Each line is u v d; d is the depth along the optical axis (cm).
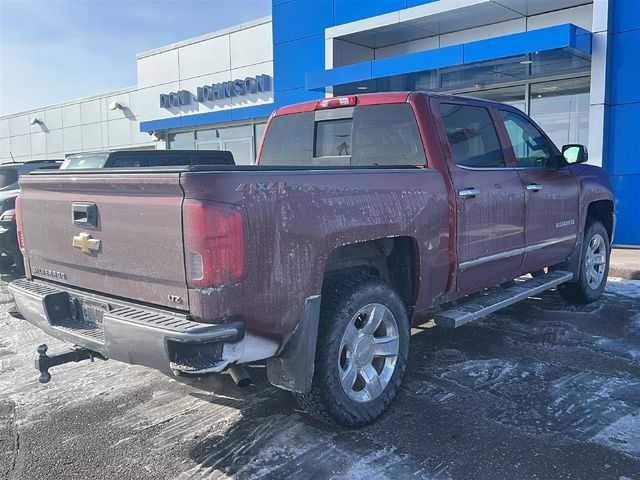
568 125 1262
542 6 1191
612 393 421
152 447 358
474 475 317
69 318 386
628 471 319
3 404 427
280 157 540
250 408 409
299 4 1576
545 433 363
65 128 2658
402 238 401
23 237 425
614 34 1080
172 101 2058
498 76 1265
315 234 330
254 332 312
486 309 460
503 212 482
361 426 370
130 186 321
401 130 449
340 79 1320
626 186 1092
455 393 425
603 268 685
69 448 359
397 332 392
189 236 294
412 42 1478
